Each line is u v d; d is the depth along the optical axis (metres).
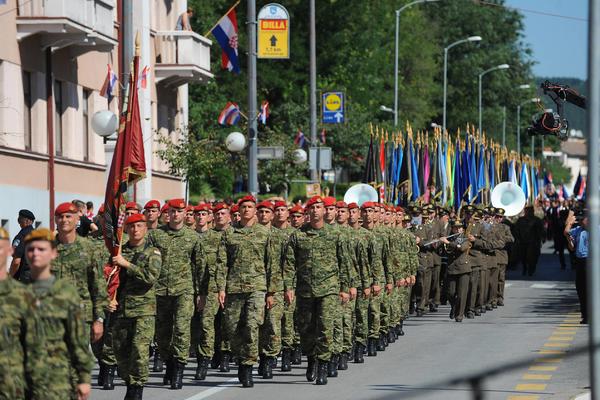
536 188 144.50
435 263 56.00
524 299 64.12
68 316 19.06
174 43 82.56
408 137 75.88
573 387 31.16
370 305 39.06
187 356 32.19
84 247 25.34
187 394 30.70
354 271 33.62
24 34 60.22
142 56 77.38
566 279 80.94
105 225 29.83
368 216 39.66
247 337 32.19
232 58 70.38
